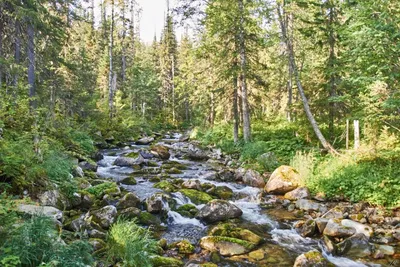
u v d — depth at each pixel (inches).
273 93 1093.1
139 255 231.6
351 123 687.7
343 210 367.9
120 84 1759.4
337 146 617.9
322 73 651.5
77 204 354.9
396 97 385.7
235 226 343.3
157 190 454.0
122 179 502.6
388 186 383.2
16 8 538.3
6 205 205.3
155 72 2170.3
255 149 674.2
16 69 530.9
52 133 544.1
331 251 279.9
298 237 319.9
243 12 708.0
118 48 1658.5
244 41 757.3
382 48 364.8
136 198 376.2
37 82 718.5
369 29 356.2
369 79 384.2
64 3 692.1
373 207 371.9
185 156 829.2
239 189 499.8
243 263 262.4
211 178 563.2
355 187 408.2
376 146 471.2
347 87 590.2
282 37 683.4
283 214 389.4
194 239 308.2
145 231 297.3
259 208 413.7
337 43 619.8
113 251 228.7
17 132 366.6
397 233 306.7
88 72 1325.0
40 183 322.7
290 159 580.4
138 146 1018.1
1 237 173.6
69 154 527.5
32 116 409.1
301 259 250.7
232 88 821.9
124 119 1266.0
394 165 422.3
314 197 430.0
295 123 821.2
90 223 282.7
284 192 468.4
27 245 167.8
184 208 388.2
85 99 1077.1
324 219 335.3
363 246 281.4
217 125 1035.3
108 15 1268.5
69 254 180.1
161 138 1344.7
